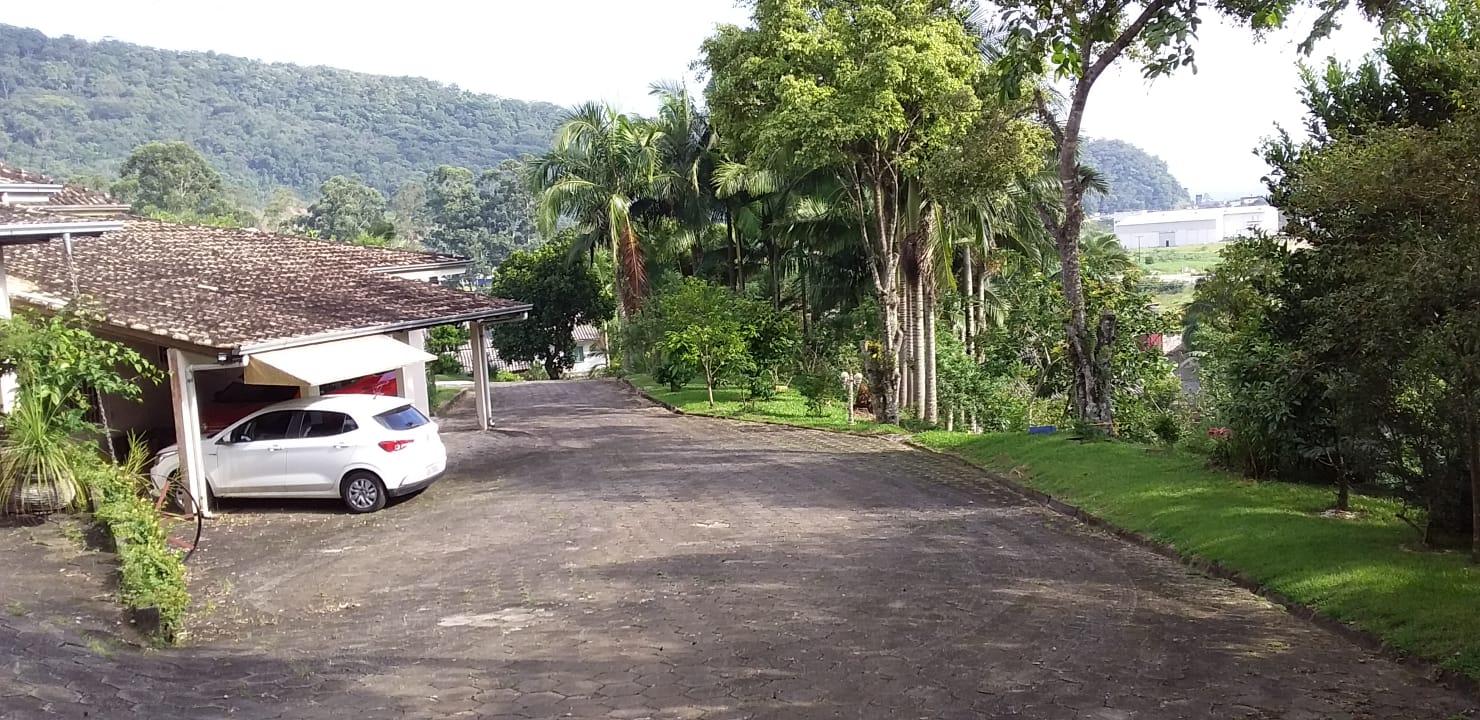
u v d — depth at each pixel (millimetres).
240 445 14523
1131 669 6844
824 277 33281
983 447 18578
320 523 13602
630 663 7090
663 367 34031
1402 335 8211
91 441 13406
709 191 37812
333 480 14312
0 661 6676
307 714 6168
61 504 11461
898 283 26547
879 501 14203
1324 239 11945
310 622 8656
